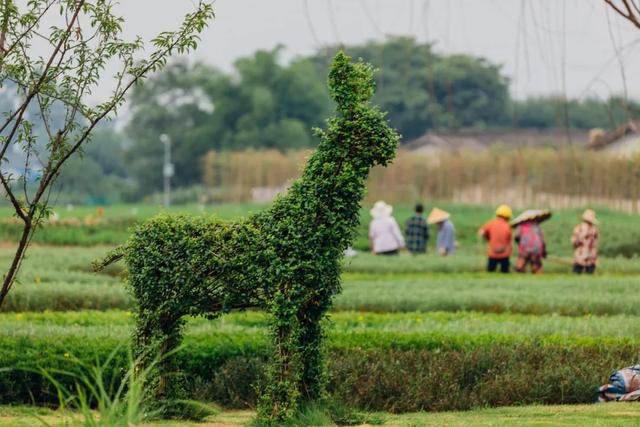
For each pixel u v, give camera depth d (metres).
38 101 34.03
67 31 33.53
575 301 58.72
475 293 61.69
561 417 32.94
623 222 129.00
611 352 41.12
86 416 23.56
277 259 30.94
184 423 32.53
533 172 166.88
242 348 39.81
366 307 60.12
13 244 120.56
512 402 37.56
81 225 139.25
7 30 33.34
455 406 36.84
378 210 96.62
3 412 35.53
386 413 35.81
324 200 31.23
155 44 33.78
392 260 88.06
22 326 45.12
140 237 32.75
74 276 69.62
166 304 32.50
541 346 41.28
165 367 33.53
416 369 38.59
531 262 83.44
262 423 31.31
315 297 31.89
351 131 31.11
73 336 41.28
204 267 31.73
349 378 37.34
